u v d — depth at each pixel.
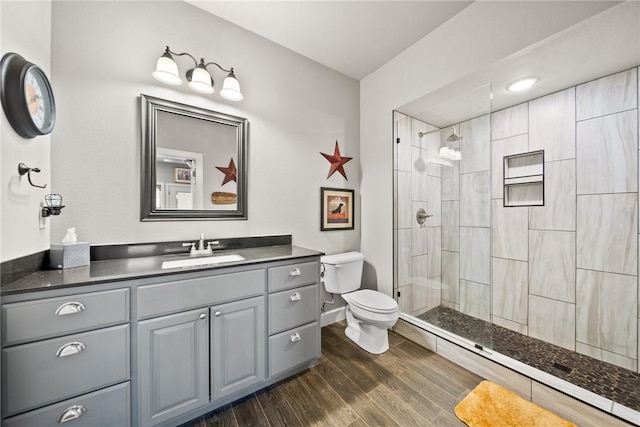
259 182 1.99
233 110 1.85
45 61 1.22
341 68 2.45
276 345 1.51
